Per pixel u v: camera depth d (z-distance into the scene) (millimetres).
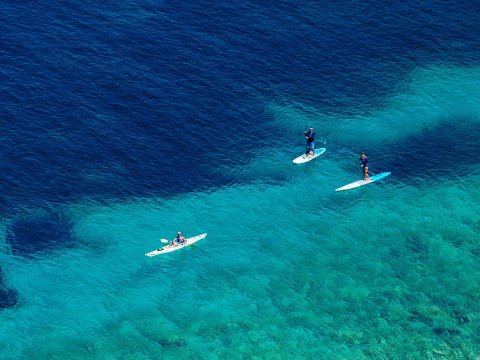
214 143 114250
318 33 129875
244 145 114062
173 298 95125
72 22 131250
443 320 91125
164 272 98125
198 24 131250
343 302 93750
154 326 92062
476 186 107250
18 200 106875
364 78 123062
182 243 100875
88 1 134125
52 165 111188
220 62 125250
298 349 89000
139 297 95250
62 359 89000
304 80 122875
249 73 123750
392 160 111625
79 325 92375
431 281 95500
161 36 129125
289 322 91938
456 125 116250
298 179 109250
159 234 102938
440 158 111562
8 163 111188
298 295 94875
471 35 129625
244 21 131875
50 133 115125
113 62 124938
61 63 124625
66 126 116062
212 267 98438
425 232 101438
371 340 89500
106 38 128750
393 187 107688
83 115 117500
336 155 112500
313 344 89438
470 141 113812
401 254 98938
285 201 106500
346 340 89625
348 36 129375
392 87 121812
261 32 130000
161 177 109875
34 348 90125
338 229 102500
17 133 114938
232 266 98500
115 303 94625
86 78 122438
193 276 97500
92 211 105625
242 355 88688
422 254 98750
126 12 133250
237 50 127125
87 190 108188
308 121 117125
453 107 118875
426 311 92188
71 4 134000
